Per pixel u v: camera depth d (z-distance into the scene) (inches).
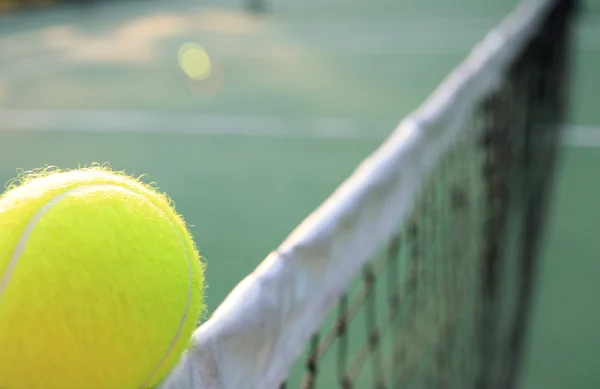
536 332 152.6
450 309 127.5
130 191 33.8
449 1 815.7
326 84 427.8
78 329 28.6
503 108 167.6
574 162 263.6
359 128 329.7
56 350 28.4
